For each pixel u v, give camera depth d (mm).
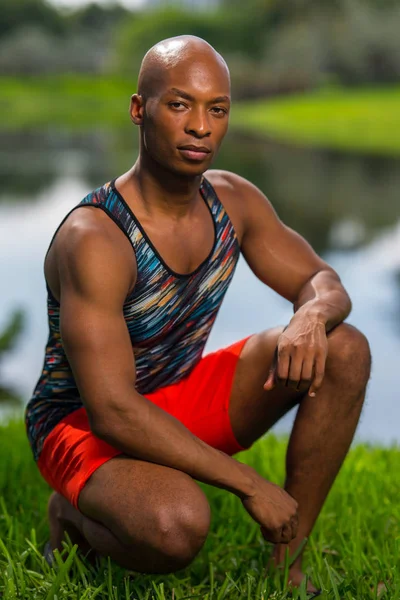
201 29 95000
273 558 3057
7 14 100750
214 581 3033
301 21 83000
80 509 2793
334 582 2771
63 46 98000
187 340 3051
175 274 2865
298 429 2979
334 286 3059
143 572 2752
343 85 77312
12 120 55188
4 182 22625
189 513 2588
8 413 6184
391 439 5730
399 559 3102
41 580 2879
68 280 2703
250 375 3049
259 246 3162
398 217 17016
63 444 2920
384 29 77750
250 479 2713
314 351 2773
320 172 26219
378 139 40750
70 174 24766
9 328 8930
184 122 2680
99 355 2643
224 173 3162
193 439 2686
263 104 66875
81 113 64500
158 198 2842
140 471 2672
